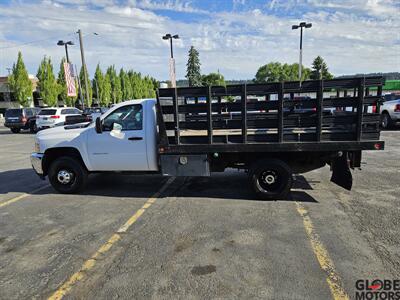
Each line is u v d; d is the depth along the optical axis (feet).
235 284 10.26
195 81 232.94
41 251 13.03
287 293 9.73
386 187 20.44
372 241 12.93
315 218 15.53
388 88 141.18
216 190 20.88
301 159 18.33
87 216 16.85
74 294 10.05
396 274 10.59
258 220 15.49
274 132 17.90
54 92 145.48
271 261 11.60
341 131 16.75
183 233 14.25
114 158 20.02
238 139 17.67
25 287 10.52
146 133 19.31
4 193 21.72
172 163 18.84
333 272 10.77
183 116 18.83
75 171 20.79
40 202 19.53
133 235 14.24
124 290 10.14
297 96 20.93
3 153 40.73
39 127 63.00
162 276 10.85
